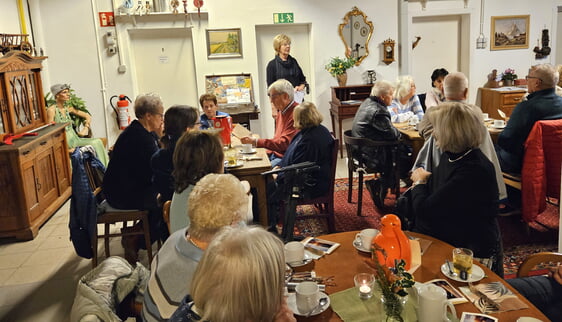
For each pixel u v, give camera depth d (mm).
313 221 3906
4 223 3773
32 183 3949
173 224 2051
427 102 5133
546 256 1763
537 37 6977
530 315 1348
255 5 6160
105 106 6070
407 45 6594
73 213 2949
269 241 980
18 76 4133
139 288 1556
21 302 2857
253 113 5977
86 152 3158
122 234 3062
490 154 2539
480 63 6934
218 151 2043
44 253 3561
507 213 3613
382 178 4035
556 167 3217
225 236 988
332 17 6383
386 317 1316
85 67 5961
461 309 1390
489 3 6758
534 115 3334
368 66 6609
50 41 5836
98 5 5844
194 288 961
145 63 6188
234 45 6203
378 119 3908
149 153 3000
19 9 5387
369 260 1741
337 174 5398
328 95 6594
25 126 4242
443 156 2133
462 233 2035
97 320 1202
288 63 5941
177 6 5953
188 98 6359
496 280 1562
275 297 958
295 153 3227
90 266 3316
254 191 3592
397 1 6480
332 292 1520
